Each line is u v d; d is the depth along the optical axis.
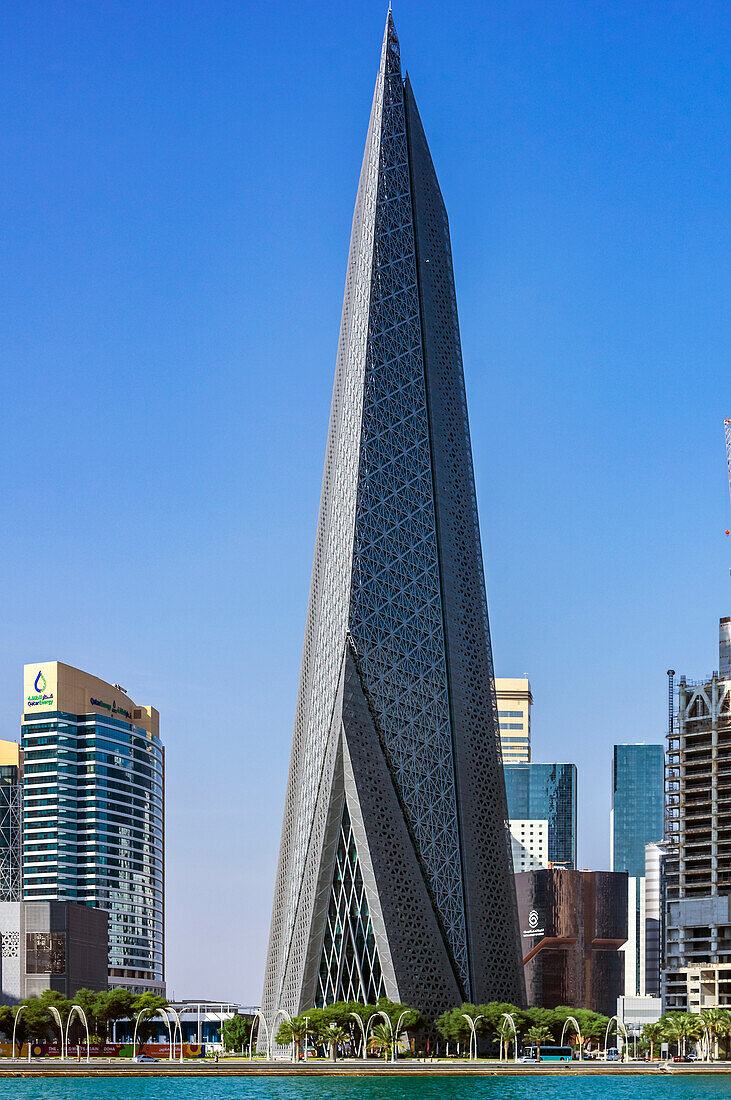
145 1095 188.75
